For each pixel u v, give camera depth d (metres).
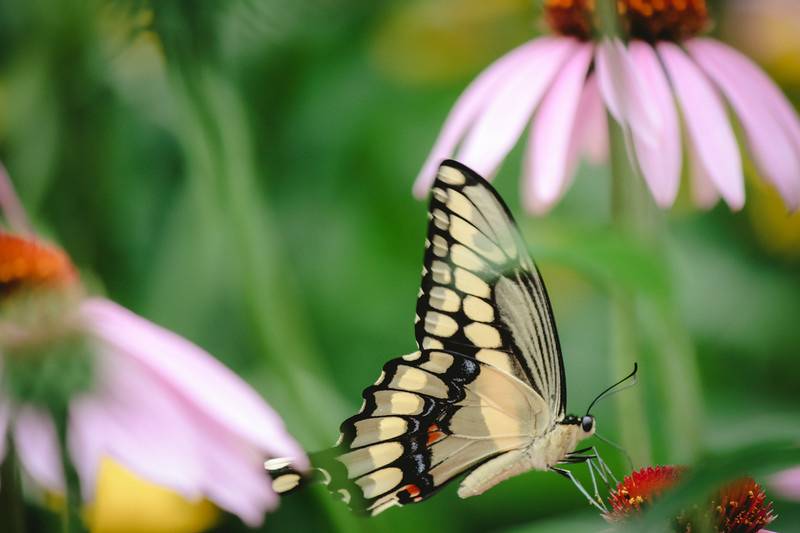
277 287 1.41
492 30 1.69
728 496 1.27
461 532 1.47
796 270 1.61
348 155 1.64
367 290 1.62
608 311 1.60
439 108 1.65
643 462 1.35
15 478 1.33
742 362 1.58
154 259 1.52
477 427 1.34
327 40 1.62
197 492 1.35
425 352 1.34
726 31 1.63
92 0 1.44
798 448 1.23
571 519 1.32
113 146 1.49
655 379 1.44
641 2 1.39
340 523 1.40
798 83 1.63
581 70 1.39
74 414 1.35
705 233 1.61
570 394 1.59
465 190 1.32
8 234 1.37
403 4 1.67
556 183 1.38
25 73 1.47
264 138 1.61
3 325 1.35
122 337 1.36
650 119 1.35
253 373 1.50
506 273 1.33
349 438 1.34
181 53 1.39
